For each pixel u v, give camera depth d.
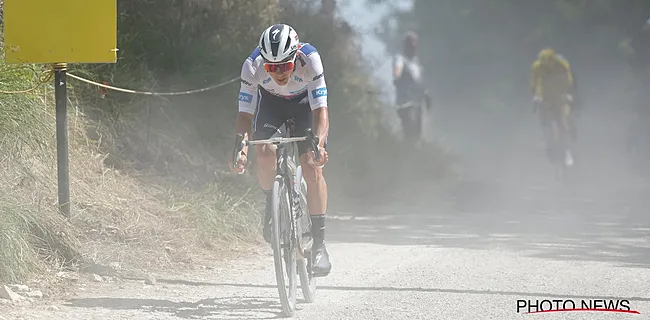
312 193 15.66
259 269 18.69
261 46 14.38
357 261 19.91
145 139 23.92
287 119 15.74
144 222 19.75
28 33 17.98
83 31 17.91
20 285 15.34
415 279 17.86
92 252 17.80
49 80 20.45
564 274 18.42
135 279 17.00
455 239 23.34
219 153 26.00
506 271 18.73
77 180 20.39
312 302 15.77
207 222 20.89
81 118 21.98
